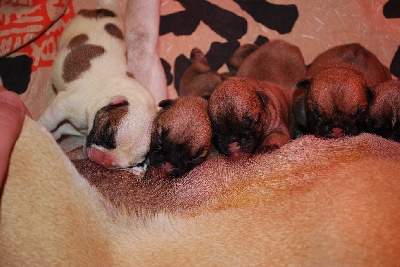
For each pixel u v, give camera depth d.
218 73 0.55
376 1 0.62
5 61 0.49
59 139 0.48
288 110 0.50
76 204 0.30
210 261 0.28
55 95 0.49
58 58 0.47
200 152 0.40
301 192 0.31
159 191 0.33
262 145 0.43
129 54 0.50
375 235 0.26
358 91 0.44
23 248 0.27
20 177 0.29
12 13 0.48
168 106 0.43
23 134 0.30
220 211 0.31
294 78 0.54
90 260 0.28
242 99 0.43
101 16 0.49
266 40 0.59
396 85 0.45
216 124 0.43
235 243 0.29
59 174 0.30
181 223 0.31
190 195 0.33
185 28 0.57
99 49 0.47
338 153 0.33
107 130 0.41
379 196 0.28
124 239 0.30
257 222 0.30
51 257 0.27
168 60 0.56
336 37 0.60
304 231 0.28
